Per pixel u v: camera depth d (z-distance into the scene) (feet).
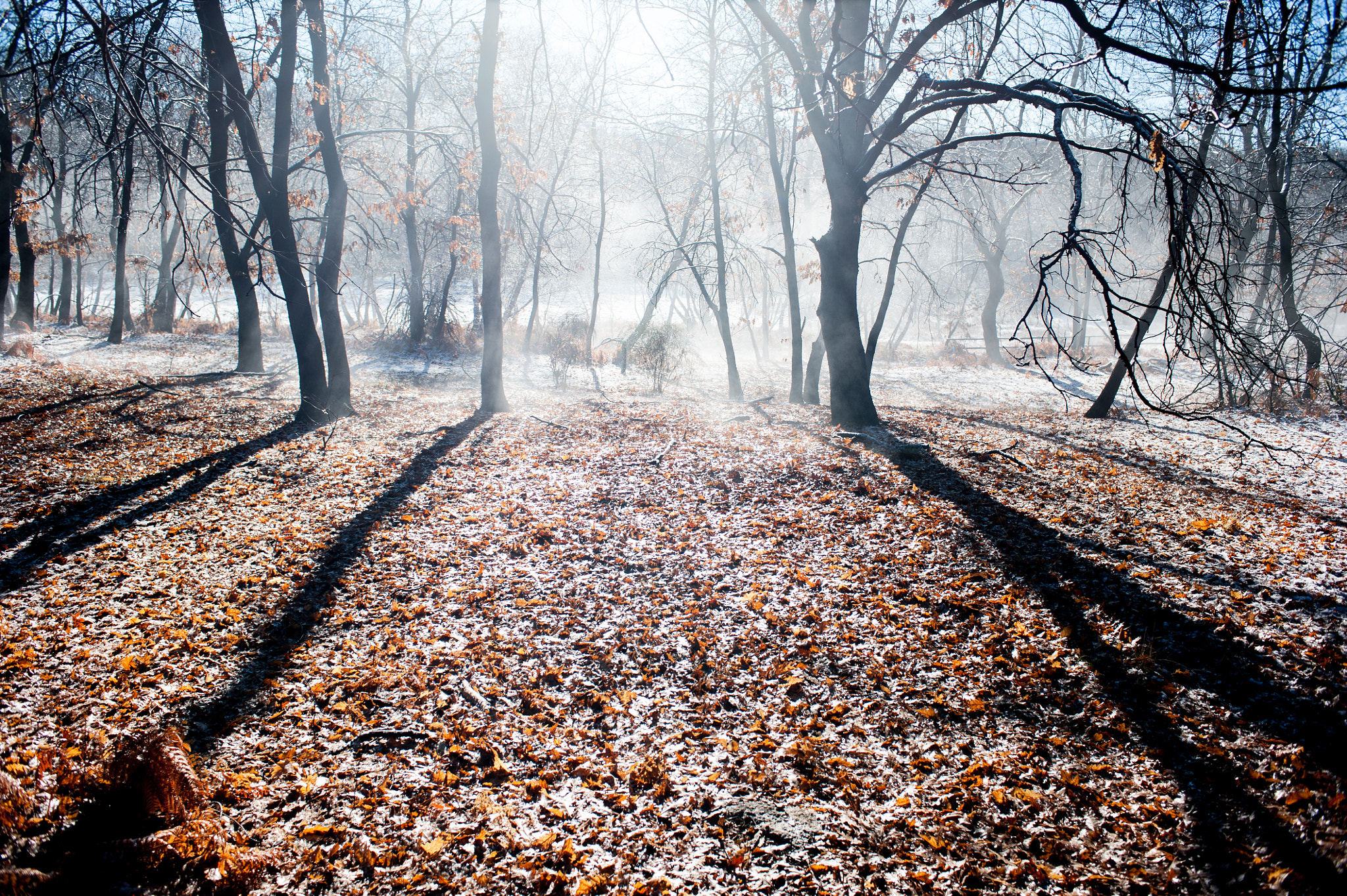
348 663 16.99
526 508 28.48
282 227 39.88
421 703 15.52
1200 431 44.47
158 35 24.68
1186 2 29.04
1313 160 57.67
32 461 29.78
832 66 34.73
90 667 15.94
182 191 21.34
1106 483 30.07
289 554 22.90
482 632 19.01
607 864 11.20
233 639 17.74
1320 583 19.48
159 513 25.36
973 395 68.74
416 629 18.86
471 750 14.01
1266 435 43.24
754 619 19.84
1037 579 20.63
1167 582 19.93
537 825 12.10
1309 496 29.01
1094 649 17.04
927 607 19.94
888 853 11.53
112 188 60.34
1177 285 21.93
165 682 15.71
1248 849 10.93
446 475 32.53
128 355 69.26
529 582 22.07
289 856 11.05
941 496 27.96
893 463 32.45
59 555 21.24
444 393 59.16
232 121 44.50
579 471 33.83
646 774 13.39
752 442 38.63
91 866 9.95
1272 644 16.55
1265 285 59.11
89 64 23.16
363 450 35.83
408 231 89.40
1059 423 47.24
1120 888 10.55
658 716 15.57
